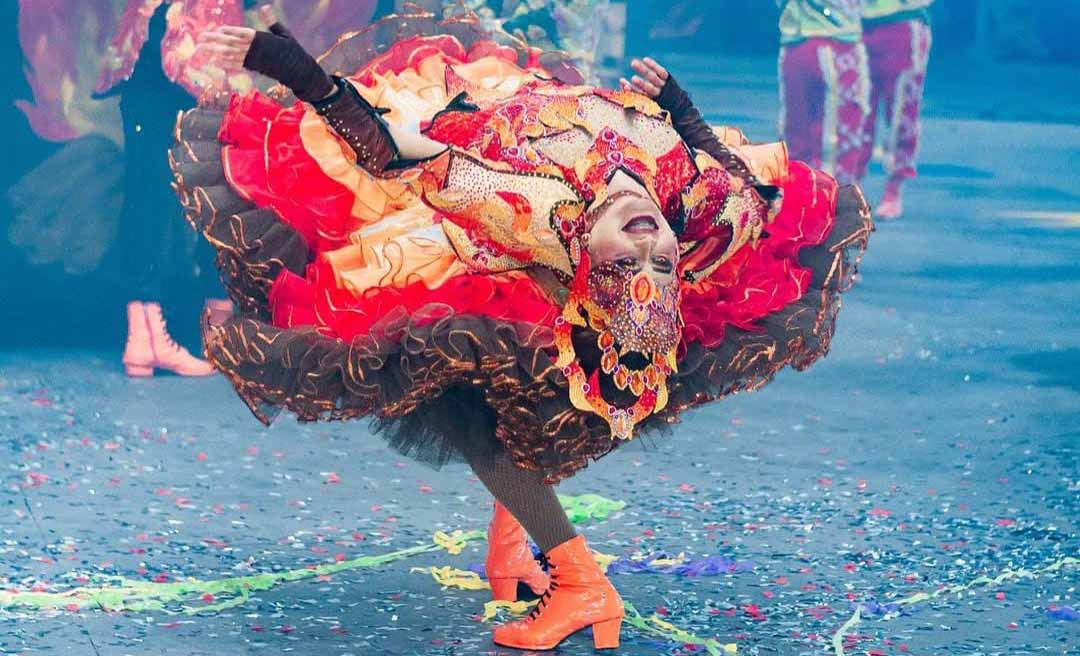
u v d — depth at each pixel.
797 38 24.81
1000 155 38.88
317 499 11.10
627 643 8.30
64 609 8.56
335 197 7.89
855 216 8.80
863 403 14.76
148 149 14.87
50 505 10.70
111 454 12.13
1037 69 63.78
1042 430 13.77
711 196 7.85
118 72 14.73
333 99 7.17
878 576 9.59
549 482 7.78
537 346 7.39
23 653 7.86
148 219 14.94
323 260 7.70
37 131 16.59
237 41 7.01
